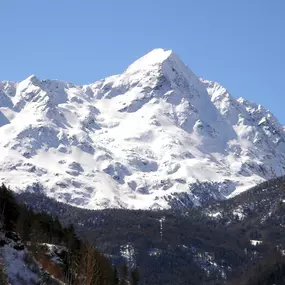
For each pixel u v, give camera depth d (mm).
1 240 147500
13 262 141375
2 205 168250
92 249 139375
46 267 152500
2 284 125875
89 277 126562
